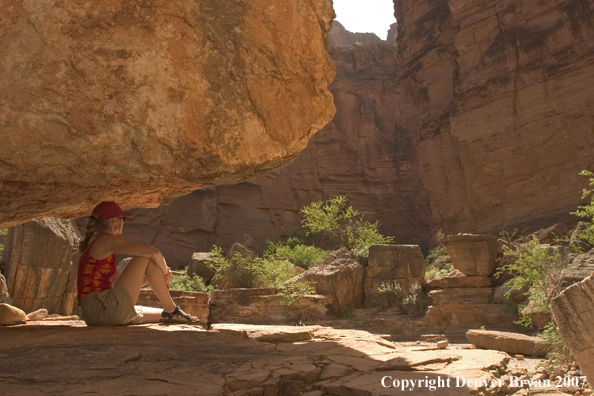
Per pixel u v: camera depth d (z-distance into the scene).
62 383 2.31
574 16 21.69
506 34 24.00
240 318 15.33
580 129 21.02
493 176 23.89
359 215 35.84
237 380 2.48
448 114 26.83
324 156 36.47
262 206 33.69
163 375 2.52
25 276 8.78
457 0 26.48
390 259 17.53
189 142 3.79
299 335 4.20
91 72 3.49
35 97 3.35
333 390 2.52
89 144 3.52
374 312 16.27
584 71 21.20
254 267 19.03
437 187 27.33
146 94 3.65
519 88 23.20
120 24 3.55
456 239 13.88
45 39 3.36
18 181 3.57
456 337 11.12
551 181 21.69
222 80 3.90
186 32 3.76
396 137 38.22
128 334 3.60
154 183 3.92
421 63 29.20
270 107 4.10
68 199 4.00
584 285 3.00
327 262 17.75
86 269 3.94
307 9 4.20
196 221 30.36
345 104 37.97
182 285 19.28
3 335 3.61
